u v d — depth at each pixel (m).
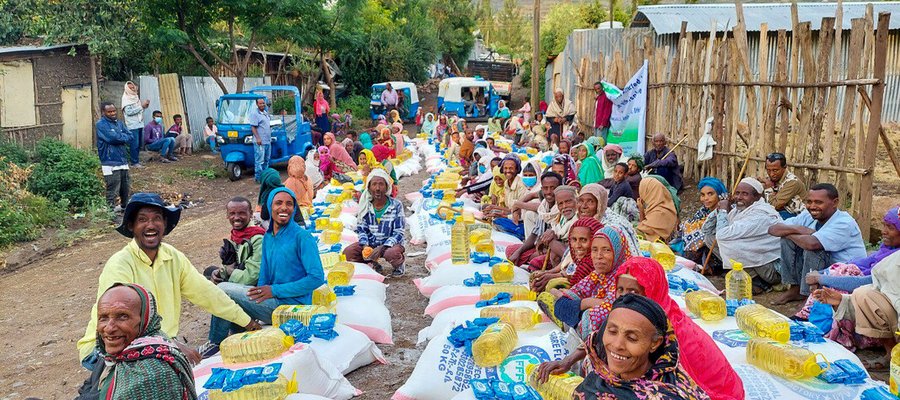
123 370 2.96
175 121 20.19
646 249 7.07
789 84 8.97
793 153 9.17
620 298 2.80
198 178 17.05
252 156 17.05
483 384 4.41
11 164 13.11
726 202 7.72
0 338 7.33
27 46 16.78
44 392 5.77
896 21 16.30
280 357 4.61
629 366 2.73
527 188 9.12
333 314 5.46
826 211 6.34
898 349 4.16
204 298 4.84
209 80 22.34
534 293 5.74
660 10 19.36
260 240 5.96
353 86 35.62
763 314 4.81
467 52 51.44
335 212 9.78
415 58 38.28
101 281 4.29
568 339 4.56
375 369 5.48
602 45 21.95
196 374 4.53
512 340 4.78
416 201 12.11
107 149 13.19
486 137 17.52
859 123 8.04
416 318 6.58
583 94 18.97
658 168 11.43
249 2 20.23
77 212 13.31
